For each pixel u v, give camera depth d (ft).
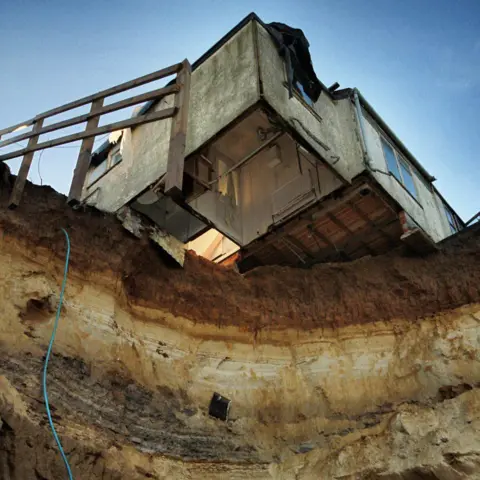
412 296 42.88
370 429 35.24
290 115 43.45
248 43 45.47
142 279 40.55
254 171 53.01
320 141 45.01
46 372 31.65
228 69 45.78
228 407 38.45
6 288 33.63
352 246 48.65
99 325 36.52
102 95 39.32
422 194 54.85
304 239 48.57
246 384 40.19
